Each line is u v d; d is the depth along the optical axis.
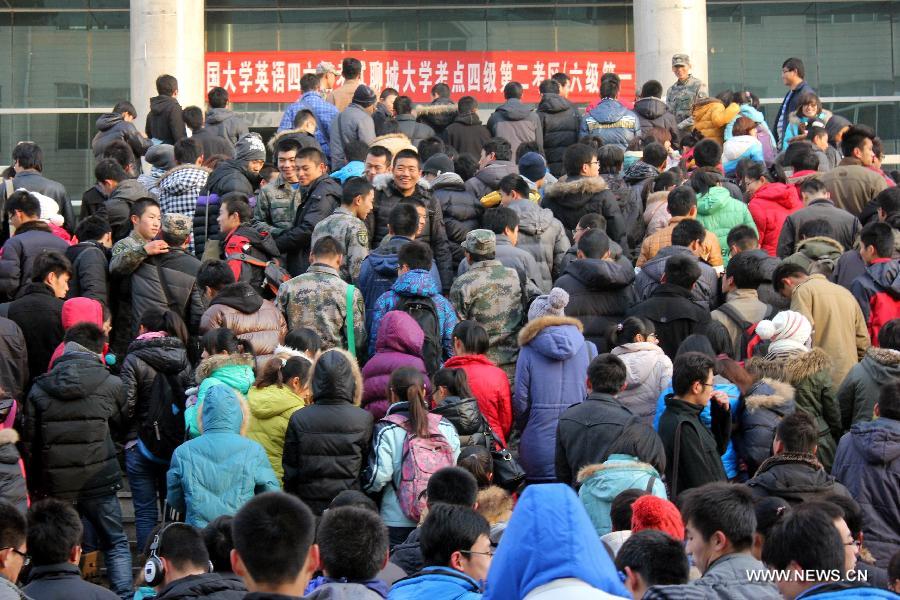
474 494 11.31
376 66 37.38
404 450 13.36
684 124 27.47
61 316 17.38
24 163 22.17
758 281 16.33
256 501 8.05
